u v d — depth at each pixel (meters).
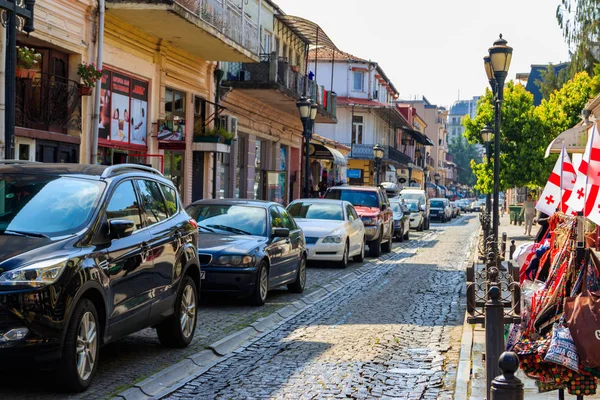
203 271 12.73
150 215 8.79
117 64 19.58
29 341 6.53
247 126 31.28
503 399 4.55
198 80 25.25
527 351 5.92
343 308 13.71
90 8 17.84
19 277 6.57
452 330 11.44
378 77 68.75
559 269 6.16
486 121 40.09
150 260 8.38
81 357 7.06
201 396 7.48
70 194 7.77
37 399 6.86
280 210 15.28
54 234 7.27
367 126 65.44
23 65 15.35
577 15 35.19
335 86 65.00
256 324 11.46
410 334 11.07
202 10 20.69
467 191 171.00
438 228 50.50
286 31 36.38
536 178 39.81
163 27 20.44
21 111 15.72
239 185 31.44
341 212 21.98
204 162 25.83
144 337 10.19
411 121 87.19
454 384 8.06
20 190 7.81
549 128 39.75
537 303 6.22
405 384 8.06
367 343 10.31
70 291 6.79
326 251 20.50
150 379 7.79
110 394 7.17
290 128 38.38
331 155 41.75
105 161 19.38
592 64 36.59
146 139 21.66
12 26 10.95
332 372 8.56
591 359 5.55
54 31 16.48
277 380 8.17
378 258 24.98
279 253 14.12
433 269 21.42
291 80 30.95
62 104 16.81
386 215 26.75
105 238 7.59
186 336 9.54
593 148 5.80
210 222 14.20
